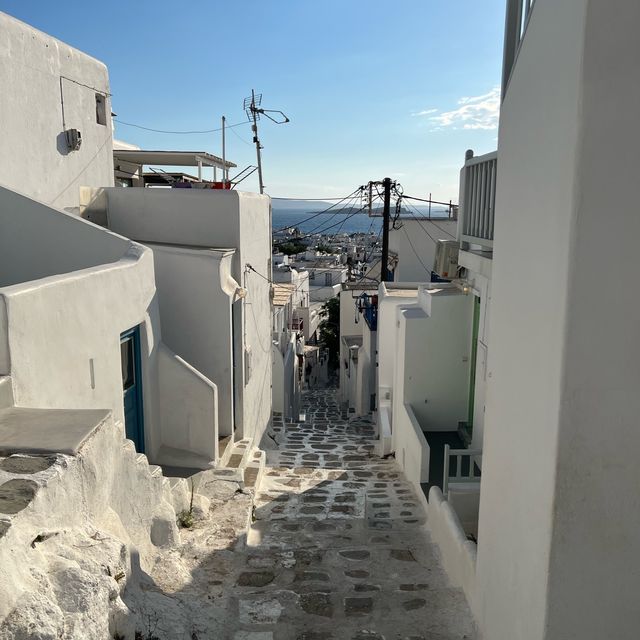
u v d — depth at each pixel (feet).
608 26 8.45
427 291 33.55
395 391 37.22
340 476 32.01
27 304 14.24
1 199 23.34
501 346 13.80
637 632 9.95
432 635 14.94
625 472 9.51
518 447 11.97
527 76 11.87
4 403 13.25
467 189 26.20
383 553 20.35
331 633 14.85
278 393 56.70
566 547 9.78
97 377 18.57
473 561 16.12
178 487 21.15
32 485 9.88
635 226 8.87
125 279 21.26
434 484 26.61
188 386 25.55
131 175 58.70
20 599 7.80
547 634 10.06
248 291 34.65
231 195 31.73
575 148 8.81
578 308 9.14
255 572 18.19
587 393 9.34
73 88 34.68
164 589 15.24
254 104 58.13
